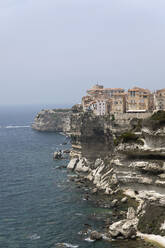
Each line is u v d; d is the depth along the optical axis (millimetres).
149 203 84562
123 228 75500
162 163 91625
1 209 92062
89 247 70875
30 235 76250
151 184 93625
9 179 124062
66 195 104625
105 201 98875
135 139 102188
